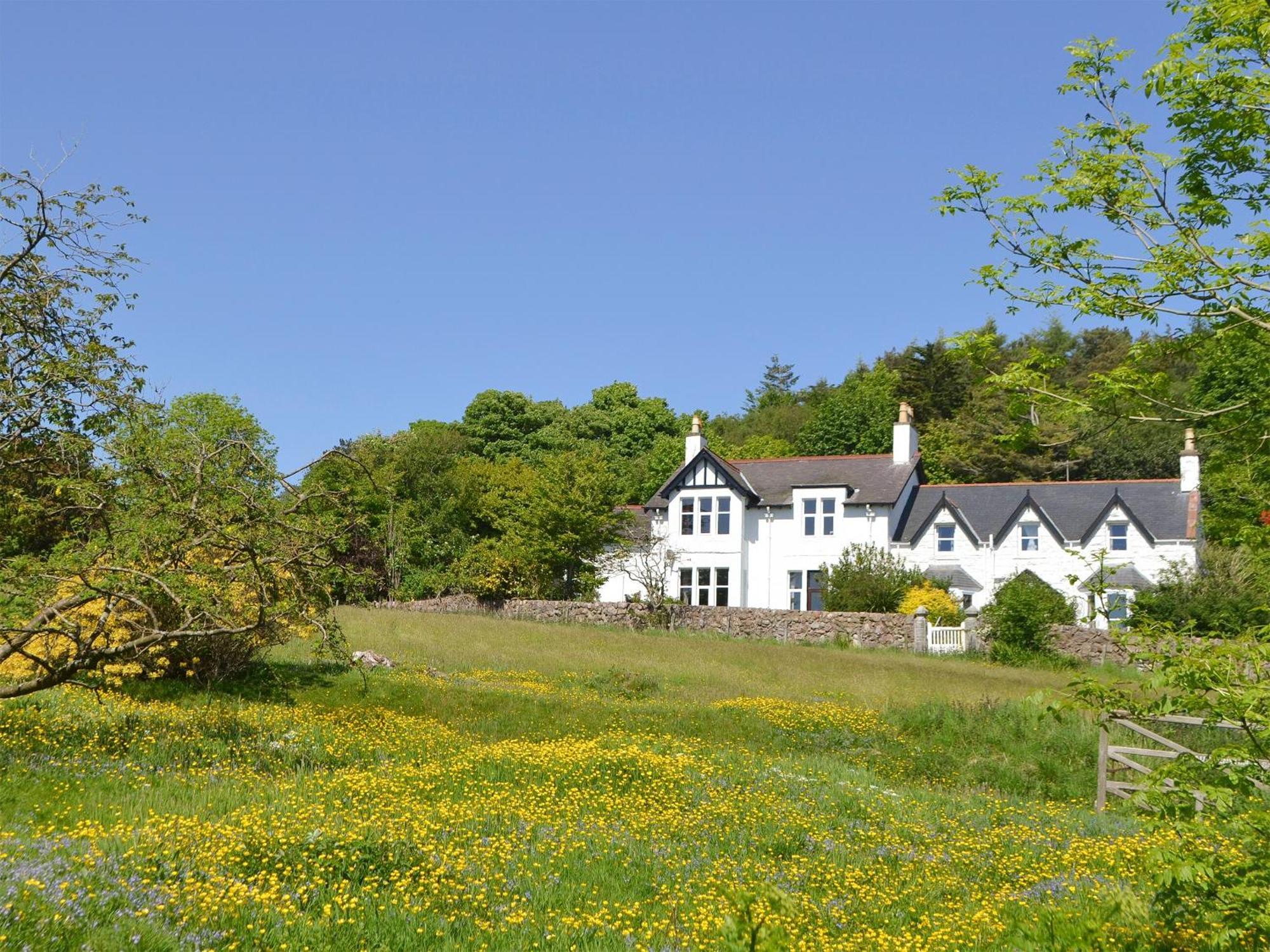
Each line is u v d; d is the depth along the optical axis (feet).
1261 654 20.93
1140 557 141.08
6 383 41.01
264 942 22.26
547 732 65.77
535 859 31.96
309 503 45.39
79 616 50.85
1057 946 24.90
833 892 31.78
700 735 67.67
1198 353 32.17
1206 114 29.84
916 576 140.05
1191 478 144.87
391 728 61.52
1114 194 31.17
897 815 45.11
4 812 32.12
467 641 105.29
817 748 65.72
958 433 207.00
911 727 71.56
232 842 28.84
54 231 46.29
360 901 25.88
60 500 44.09
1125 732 62.13
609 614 137.59
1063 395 31.73
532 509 152.66
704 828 39.24
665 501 164.66
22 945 18.81
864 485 158.20
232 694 68.54
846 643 125.59
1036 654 113.09
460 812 36.96
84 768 39.55
